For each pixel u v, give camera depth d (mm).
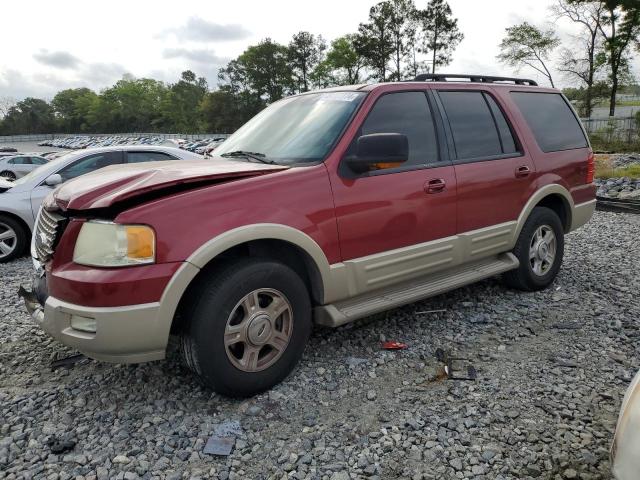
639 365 3613
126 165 3873
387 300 3832
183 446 2828
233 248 3365
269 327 3246
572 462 2621
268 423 3025
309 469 2627
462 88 4535
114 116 127812
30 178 7711
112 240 2850
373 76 73312
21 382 3584
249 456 2732
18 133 122062
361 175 3641
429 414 3068
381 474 2580
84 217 3000
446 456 2691
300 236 3297
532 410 3084
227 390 3152
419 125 4094
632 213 9695
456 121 4367
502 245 4641
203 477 2584
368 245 3686
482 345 3984
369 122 3775
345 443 2828
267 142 4016
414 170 3943
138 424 3039
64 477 2596
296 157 3654
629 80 47219
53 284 2986
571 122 5504
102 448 2826
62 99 146625
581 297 4973
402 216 3844
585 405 3117
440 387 3381
